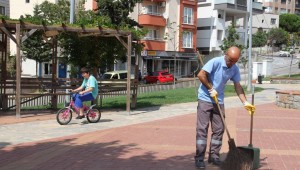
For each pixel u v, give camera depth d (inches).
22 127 439.2
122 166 261.6
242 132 395.2
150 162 272.1
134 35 576.1
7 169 257.6
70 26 521.7
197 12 2271.2
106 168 256.8
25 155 298.5
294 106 617.6
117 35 554.9
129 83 558.9
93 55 621.3
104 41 615.5
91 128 431.2
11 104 660.1
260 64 1946.4
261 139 358.0
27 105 659.4
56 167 261.0
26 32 535.2
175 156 289.7
